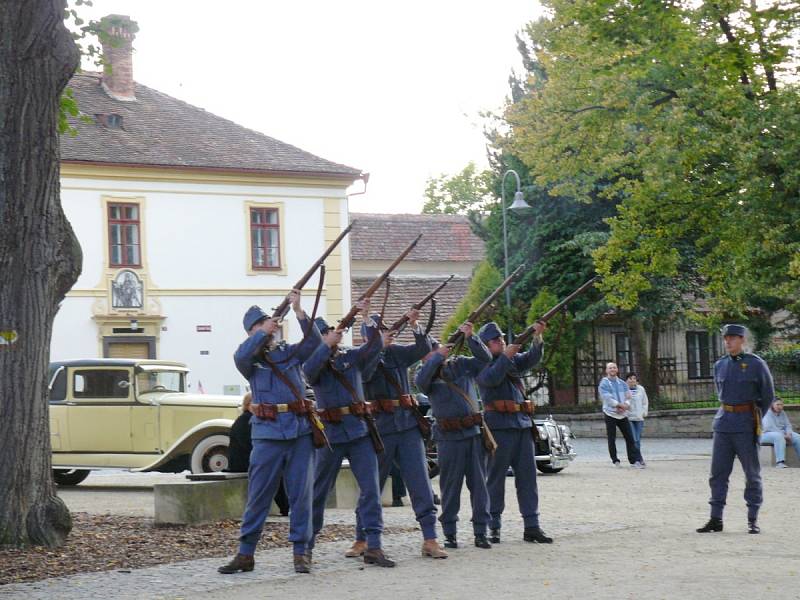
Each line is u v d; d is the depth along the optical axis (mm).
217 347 37188
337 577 9453
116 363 20109
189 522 13078
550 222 37125
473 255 52219
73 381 20156
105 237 35688
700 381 38906
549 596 8359
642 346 37938
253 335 10016
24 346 11227
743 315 27469
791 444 23297
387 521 13555
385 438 10602
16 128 11273
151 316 36062
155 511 13164
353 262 50281
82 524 13289
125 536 12133
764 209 24734
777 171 24391
